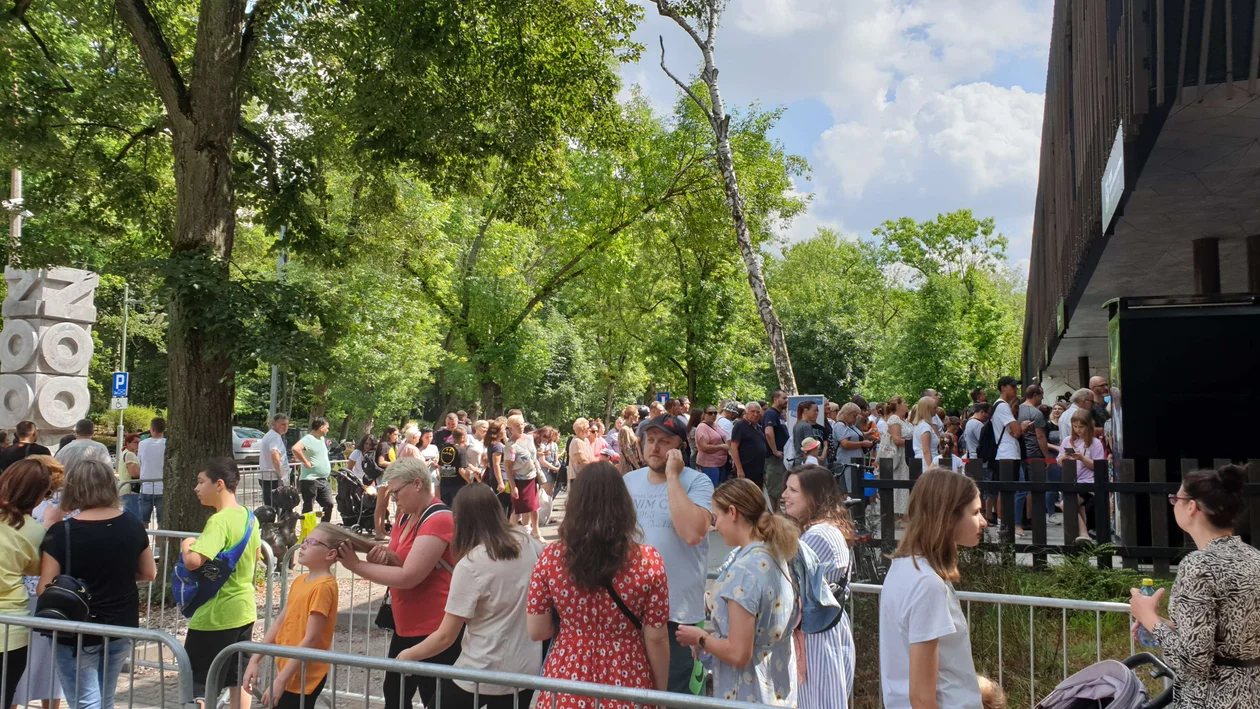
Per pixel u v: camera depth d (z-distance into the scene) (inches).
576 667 133.9
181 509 394.9
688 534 172.6
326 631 176.4
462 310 1210.0
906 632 116.5
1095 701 128.3
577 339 1625.2
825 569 157.9
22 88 478.6
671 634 175.6
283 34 471.5
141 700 242.4
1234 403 337.1
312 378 415.2
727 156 569.3
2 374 783.1
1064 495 325.4
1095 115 396.2
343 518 573.6
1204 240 496.4
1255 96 291.9
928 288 1775.3
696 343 1175.0
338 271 581.3
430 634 177.9
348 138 529.7
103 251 588.7
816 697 151.9
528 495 482.9
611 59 592.7
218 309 376.5
